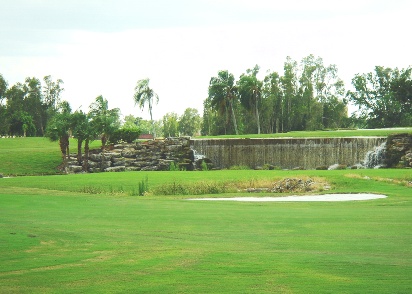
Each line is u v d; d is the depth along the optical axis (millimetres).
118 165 71438
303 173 47719
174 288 10516
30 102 147125
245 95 108875
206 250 14445
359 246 15039
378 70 131625
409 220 21078
